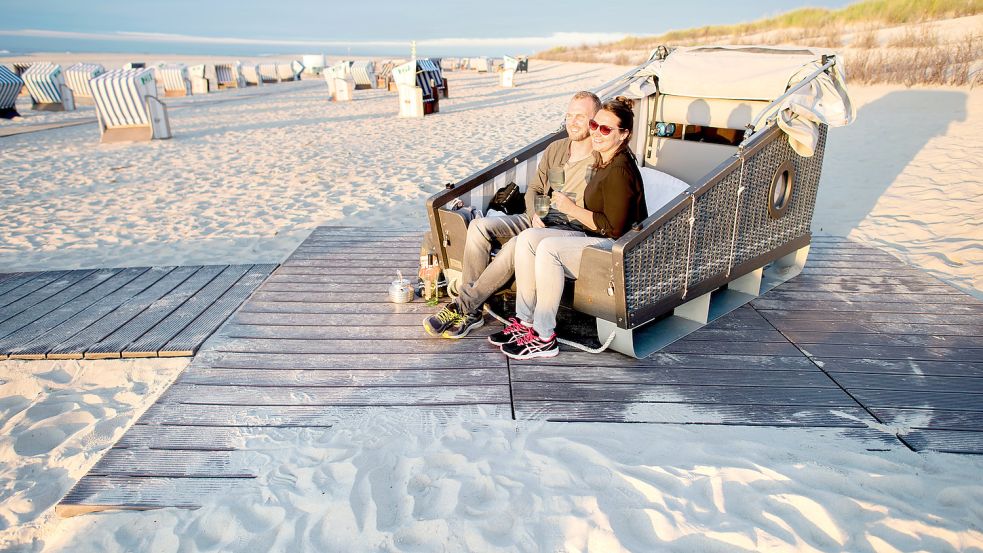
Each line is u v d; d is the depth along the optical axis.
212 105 17.84
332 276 4.28
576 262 2.98
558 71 30.83
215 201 6.90
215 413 2.65
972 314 3.63
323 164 8.90
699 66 4.01
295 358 3.13
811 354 3.15
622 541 1.89
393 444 2.41
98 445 2.60
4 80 14.45
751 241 3.52
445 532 1.96
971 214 5.62
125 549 1.96
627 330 2.97
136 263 4.91
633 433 2.47
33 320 3.67
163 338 3.38
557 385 2.86
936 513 2.00
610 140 2.96
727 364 3.05
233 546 1.93
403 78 14.06
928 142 8.36
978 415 2.61
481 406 2.68
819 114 3.32
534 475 2.21
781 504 2.02
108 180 8.05
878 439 2.44
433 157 9.32
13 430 2.72
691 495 2.09
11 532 2.14
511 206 3.79
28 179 8.12
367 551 1.90
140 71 11.33
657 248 2.88
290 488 2.18
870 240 5.24
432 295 3.79
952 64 12.88
